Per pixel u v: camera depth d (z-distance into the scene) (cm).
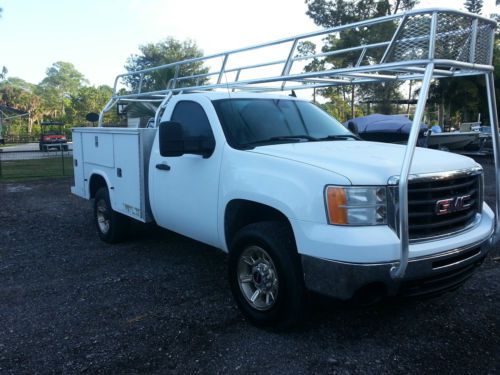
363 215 304
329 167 325
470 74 351
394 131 1335
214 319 389
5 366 321
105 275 505
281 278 340
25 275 512
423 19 302
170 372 311
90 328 376
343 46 1794
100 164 620
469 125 2402
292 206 327
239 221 404
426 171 328
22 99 8550
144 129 518
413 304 413
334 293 305
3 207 950
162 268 525
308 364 318
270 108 469
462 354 330
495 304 413
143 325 380
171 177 473
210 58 550
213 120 434
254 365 317
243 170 380
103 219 646
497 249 574
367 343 346
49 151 3362
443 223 333
